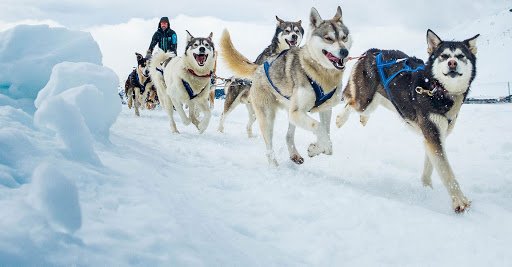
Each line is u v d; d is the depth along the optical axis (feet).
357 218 9.26
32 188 5.03
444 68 11.47
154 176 9.21
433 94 11.87
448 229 8.90
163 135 19.20
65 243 4.73
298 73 13.84
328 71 13.56
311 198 10.44
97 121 10.85
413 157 17.38
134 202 6.82
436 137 11.88
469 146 19.29
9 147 6.84
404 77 13.30
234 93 22.79
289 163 14.89
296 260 7.23
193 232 6.47
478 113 28.14
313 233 8.41
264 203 9.75
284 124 28.22
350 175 13.94
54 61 12.51
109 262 4.76
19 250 4.24
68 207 4.85
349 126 25.07
